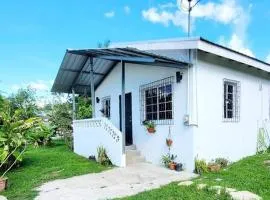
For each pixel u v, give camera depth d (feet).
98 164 31.91
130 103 37.40
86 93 50.93
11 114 32.53
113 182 24.12
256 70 37.01
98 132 34.65
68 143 51.65
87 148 37.86
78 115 54.03
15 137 26.48
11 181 25.52
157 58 26.48
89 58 35.65
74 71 40.81
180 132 28.53
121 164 29.99
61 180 25.36
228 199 17.97
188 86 27.78
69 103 58.54
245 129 34.06
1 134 26.16
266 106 39.22
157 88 32.37
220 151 29.99
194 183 21.54
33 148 48.93
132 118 36.55
